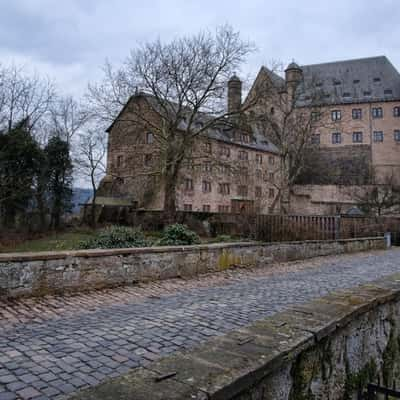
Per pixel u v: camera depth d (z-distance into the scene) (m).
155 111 27.30
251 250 10.59
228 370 2.08
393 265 11.94
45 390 2.85
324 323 3.13
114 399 1.71
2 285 5.66
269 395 2.45
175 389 1.83
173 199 27.39
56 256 6.25
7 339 4.03
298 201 48.91
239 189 45.41
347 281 8.54
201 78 25.77
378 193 43.44
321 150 55.91
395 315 5.13
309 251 13.38
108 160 34.41
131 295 6.54
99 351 3.71
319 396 3.19
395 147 52.41
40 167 26.58
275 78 49.09
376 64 57.81
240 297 6.58
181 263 8.47
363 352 4.18
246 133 29.11
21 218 25.36
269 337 2.71
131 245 10.20
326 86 58.44
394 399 4.88
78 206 36.22
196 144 28.00
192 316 5.17
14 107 24.75
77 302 5.87
